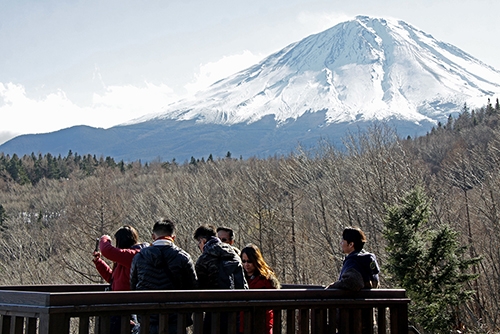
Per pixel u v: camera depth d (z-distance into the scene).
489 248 33.97
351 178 41.66
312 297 7.94
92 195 51.12
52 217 65.19
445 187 41.25
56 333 6.07
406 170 37.91
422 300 22.56
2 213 59.00
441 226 23.17
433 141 75.25
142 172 111.19
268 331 8.35
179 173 82.56
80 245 42.16
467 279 22.83
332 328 8.23
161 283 7.56
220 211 46.22
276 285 8.90
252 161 66.38
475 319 26.84
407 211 23.52
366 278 8.48
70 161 136.00
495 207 34.00
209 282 8.13
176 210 44.69
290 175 45.31
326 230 39.69
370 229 37.31
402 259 22.81
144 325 6.64
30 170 118.00
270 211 42.81
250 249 8.91
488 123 80.62
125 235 8.52
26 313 6.21
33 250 43.56
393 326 8.80
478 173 45.72
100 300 6.36
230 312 7.31
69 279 40.78
